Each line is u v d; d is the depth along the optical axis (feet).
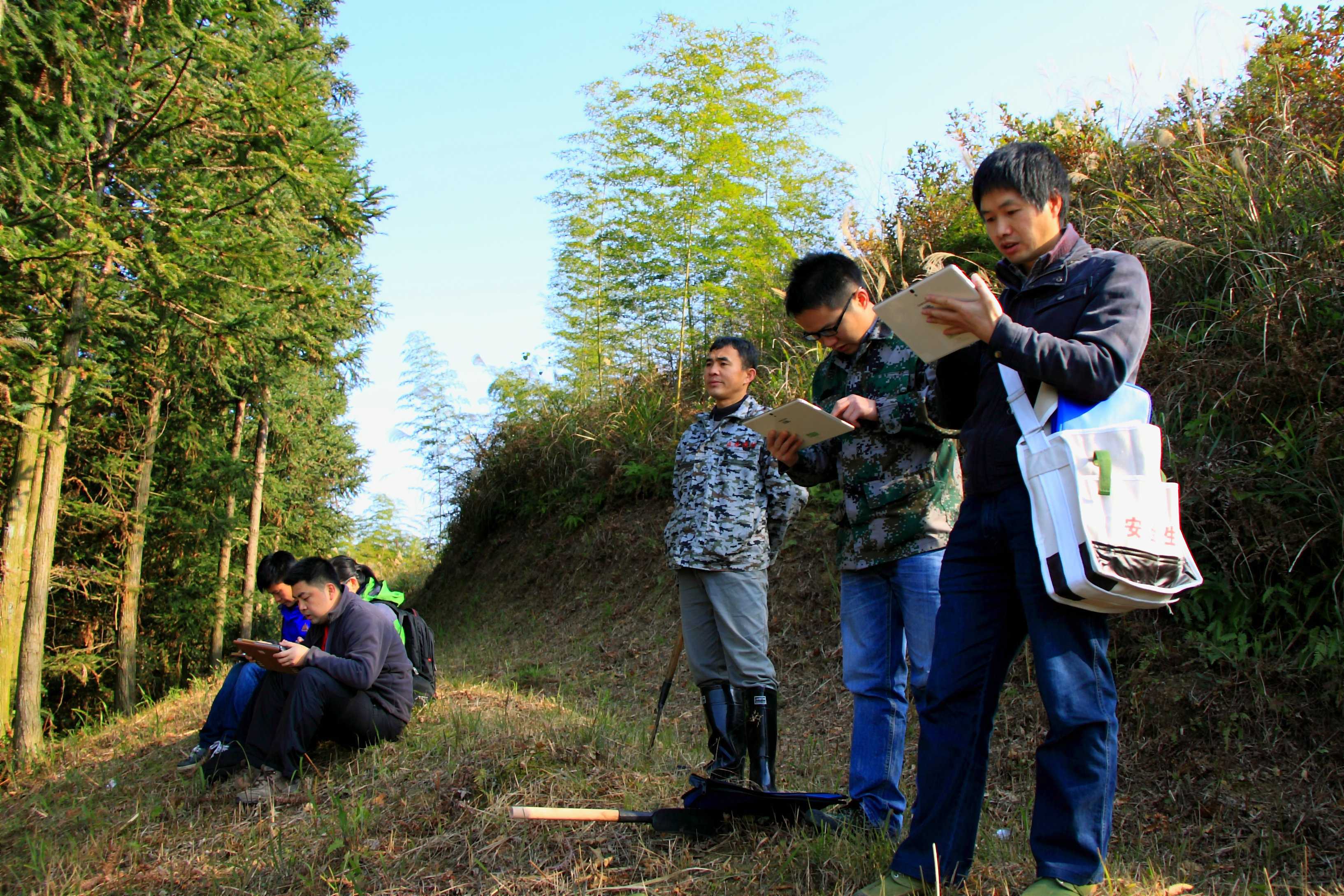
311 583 15.49
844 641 11.24
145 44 23.71
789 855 9.59
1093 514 6.89
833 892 8.81
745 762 12.77
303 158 24.30
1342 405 13.87
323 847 11.61
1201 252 17.34
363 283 38.04
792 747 16.55
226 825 13.70
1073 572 6.85
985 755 8.13
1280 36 22.63
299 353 28.78
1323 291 14.90
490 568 37.50
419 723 16.79
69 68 22.02
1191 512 14.43
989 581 8.01
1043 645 7.42
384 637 15.78
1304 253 15.69
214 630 42.27
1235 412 14.97
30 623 25.17
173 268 21.80
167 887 11.76
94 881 12.55
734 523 12.84
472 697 19.26
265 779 14.65
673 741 15.76
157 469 42.70
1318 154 17.57
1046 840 7.41
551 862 10.25
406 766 14.24
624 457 32.48
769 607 21.83
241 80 23.86
